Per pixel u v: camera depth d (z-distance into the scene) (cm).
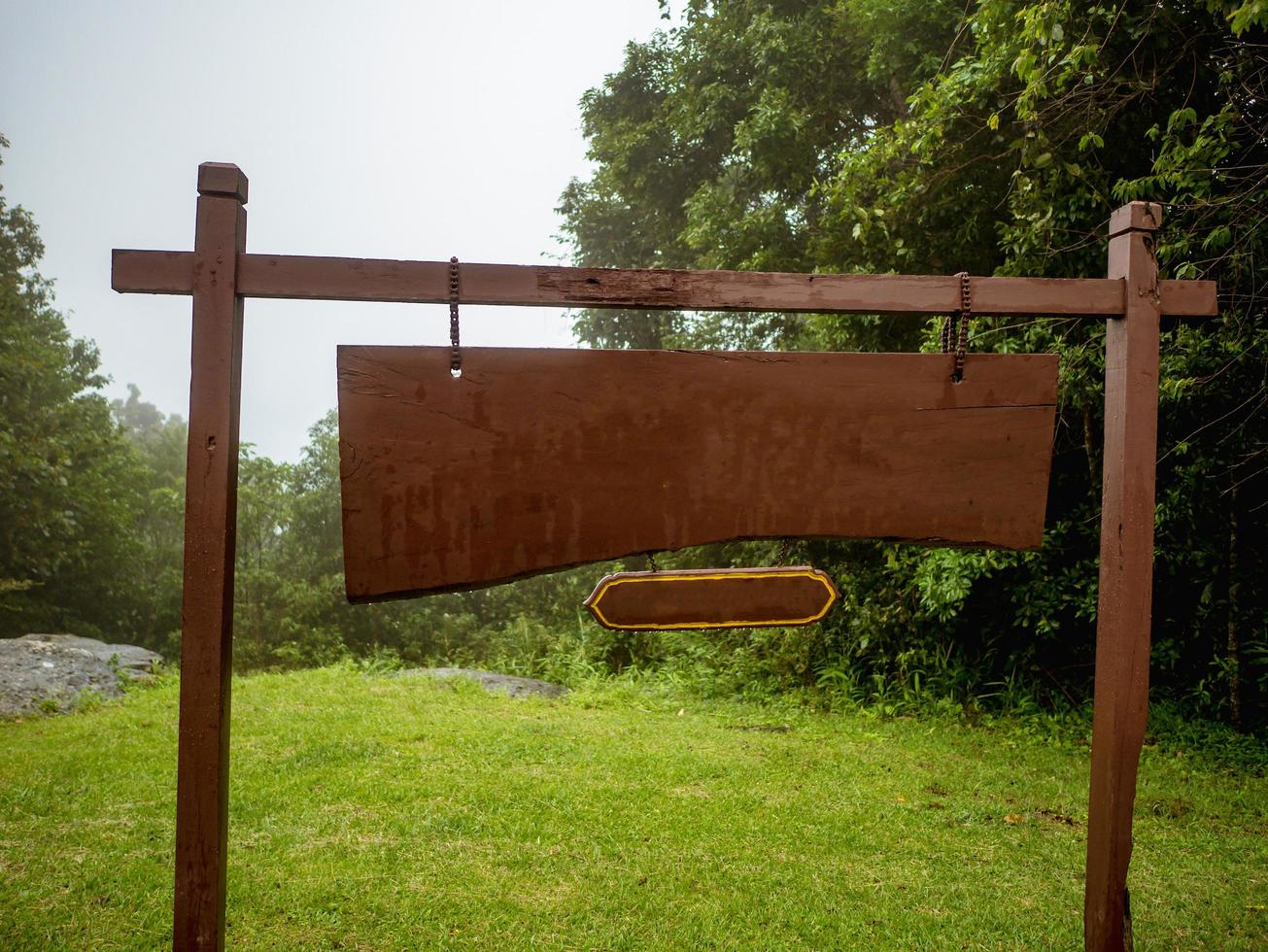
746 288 293
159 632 2053
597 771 594
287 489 1917
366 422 278
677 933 368
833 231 973
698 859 447
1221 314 643
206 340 263
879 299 298
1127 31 663
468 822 487
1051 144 708
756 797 550
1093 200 705
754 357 296
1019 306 304
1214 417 708
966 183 842
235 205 267
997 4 648
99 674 901
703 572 297
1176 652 796
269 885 404
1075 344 739
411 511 279
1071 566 821
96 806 508
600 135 1522
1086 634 884
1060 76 620
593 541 288
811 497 298
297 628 1733
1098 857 305
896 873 439
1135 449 304
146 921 368
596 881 416
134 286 263
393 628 1769
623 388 290
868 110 1120
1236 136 653
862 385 301
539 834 472
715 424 294
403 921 372
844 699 896
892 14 902
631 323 1684
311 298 273
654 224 1589
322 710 773
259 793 532
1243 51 626
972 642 923
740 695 956
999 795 582
